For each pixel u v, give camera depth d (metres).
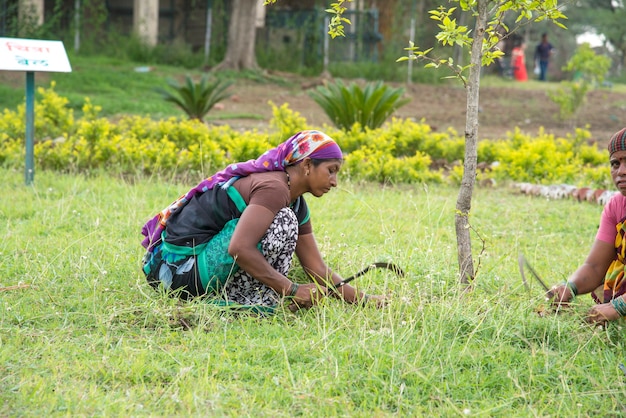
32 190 9.23
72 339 4.58
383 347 4.45
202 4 32.16
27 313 4.88
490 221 8.74
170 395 3.90
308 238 5.45
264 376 4.18
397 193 10.38
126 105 20.34
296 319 4.92
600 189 10.46
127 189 9.38
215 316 4.90
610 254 5.12
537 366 4.42
